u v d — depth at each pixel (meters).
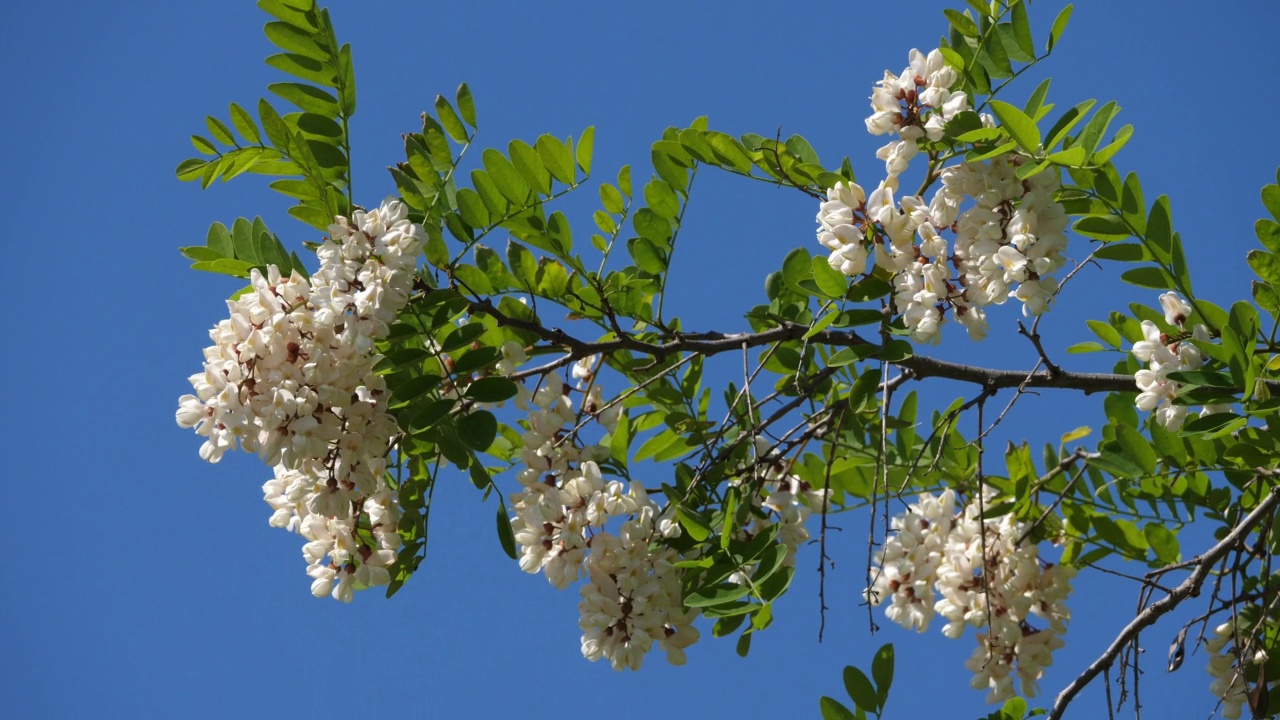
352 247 2.87
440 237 2.94
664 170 3.03
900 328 2.92
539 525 2.95
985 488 3.15
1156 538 3.06
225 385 2.85
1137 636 2.95
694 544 2.95
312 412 2.85
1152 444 3.02
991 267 2.88
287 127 2.90
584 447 2.97
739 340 3.00
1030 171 2.87
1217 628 3.05
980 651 3.08
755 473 3.01
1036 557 3.08
